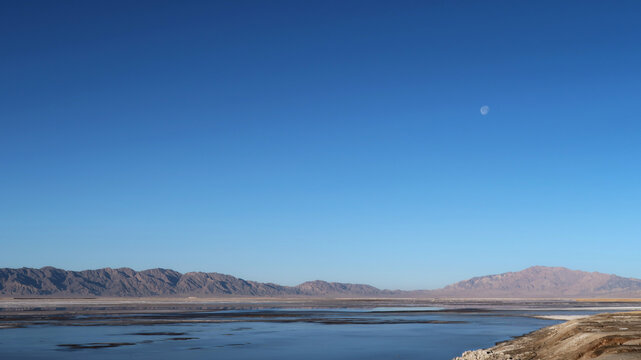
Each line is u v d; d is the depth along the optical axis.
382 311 126.31
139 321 80.94
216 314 103.88
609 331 39.03
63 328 67.25
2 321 79.75
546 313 115.75
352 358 41.69
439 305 181.50
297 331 65.50
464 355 40.59
